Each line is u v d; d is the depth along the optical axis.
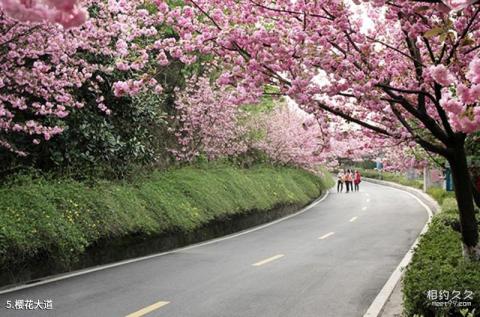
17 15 1.70
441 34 4.20
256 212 19.78
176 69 20.95
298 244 13.91
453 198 20.50
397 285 8.70
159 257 12.05
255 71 6.59
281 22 6.96
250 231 17.62
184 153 20.47
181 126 20.97
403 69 7.29
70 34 10.16
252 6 6.98
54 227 9.70
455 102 3.76
